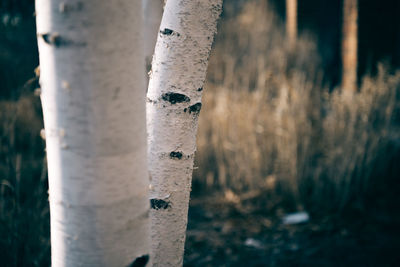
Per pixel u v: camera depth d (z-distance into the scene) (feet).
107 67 1.96
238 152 9.80
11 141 6.65
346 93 9.75
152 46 4.08
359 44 11.85
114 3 1.93
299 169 9.00
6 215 5.58
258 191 9.66
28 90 11.67
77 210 2.12
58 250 2.25
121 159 2.10
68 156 2.06
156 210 2.91
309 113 9.75
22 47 14.33
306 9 15.90
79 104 1.98
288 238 7.74
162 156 2.85
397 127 9.95
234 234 8.02
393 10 11.84
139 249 2.29
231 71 12.95
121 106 2.04
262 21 18.26
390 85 9.78
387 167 9.50
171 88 2.77
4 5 7.25
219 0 2.79
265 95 10.35
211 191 10.17
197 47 2.76
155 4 4.02
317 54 14.73
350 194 8.80
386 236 7.50
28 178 7.73
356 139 8.97
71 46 1.92
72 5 1.88
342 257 6.91
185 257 7.19
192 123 2.89
